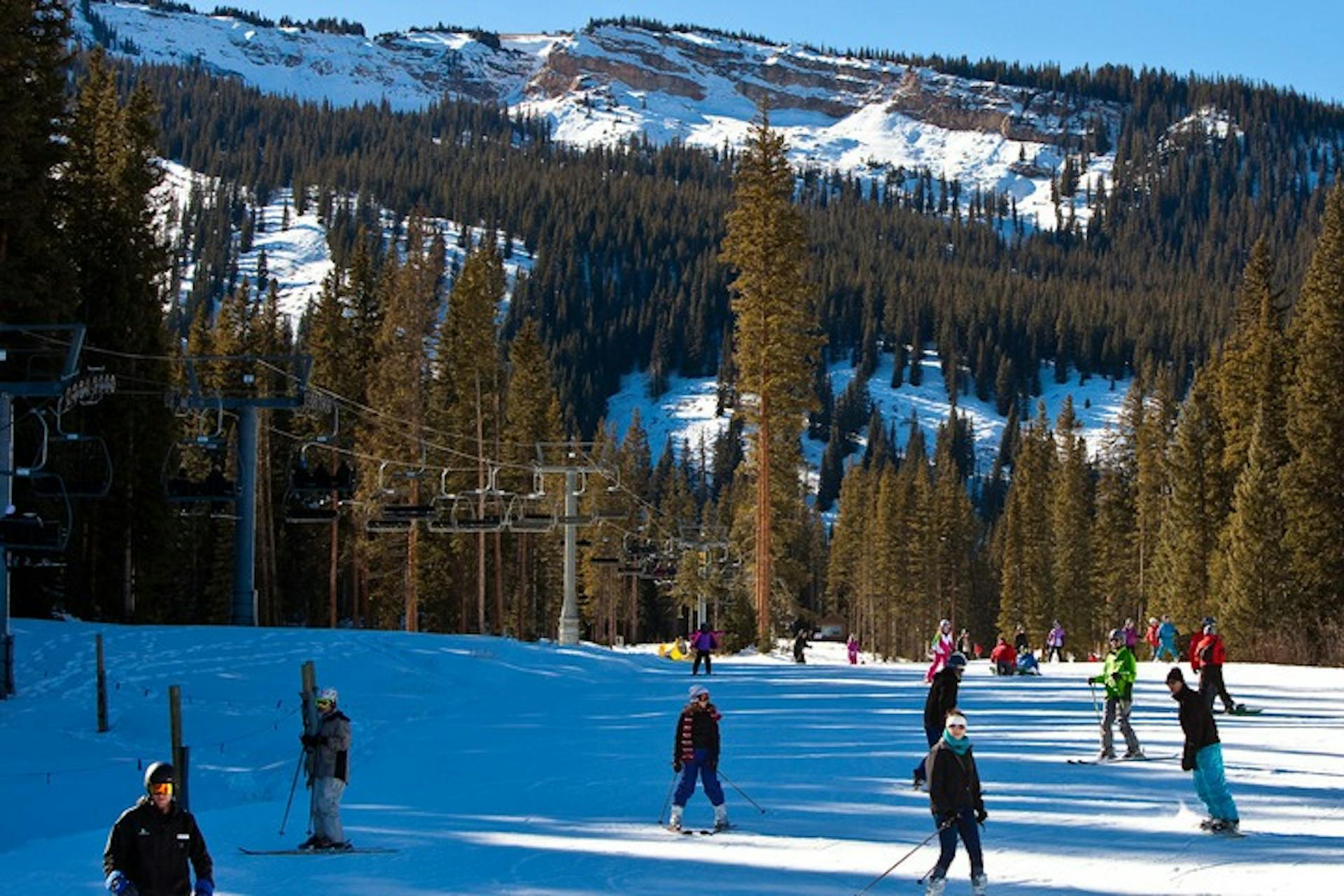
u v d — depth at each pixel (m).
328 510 44.25
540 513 82.69
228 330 77.81
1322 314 71.94
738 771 22.47
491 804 19.69
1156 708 33.84
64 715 28.80
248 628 39.12
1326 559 70.94
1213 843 15.74
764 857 15.39
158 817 10.16
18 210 42.47
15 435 45.47
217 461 39.38
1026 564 119.75
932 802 13.03
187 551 74.19
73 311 45.97
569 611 54.69
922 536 127.75
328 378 78.62
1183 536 89.88
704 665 51.69
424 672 37.56
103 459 52.72
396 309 71.06
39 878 15.04
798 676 46.66
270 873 14.92
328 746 16.31
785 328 69.88
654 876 14.36
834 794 20.00
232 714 29.97
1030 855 15.09
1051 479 133.00
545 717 31.91
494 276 78.12
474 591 81.38
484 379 76.38
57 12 46.47
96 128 55.44
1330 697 37.84
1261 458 75.56
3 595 30.36
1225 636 73.75
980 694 38.81
